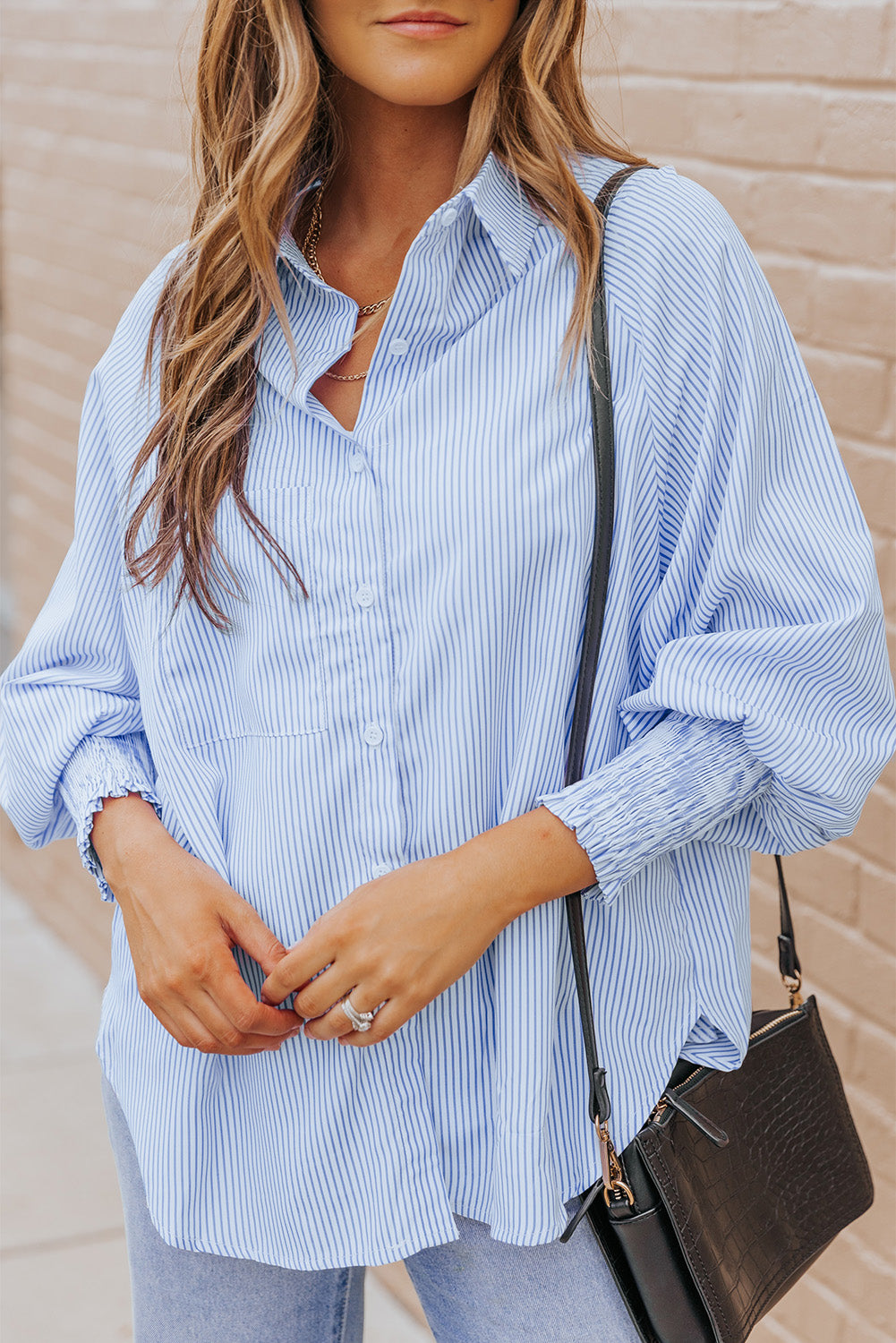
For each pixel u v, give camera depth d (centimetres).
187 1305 141
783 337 124
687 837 118
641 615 125
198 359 128
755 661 117
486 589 117
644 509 121
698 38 182
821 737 116
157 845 130
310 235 134
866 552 120
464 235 120
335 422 122
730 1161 127
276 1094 128
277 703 125
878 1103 179
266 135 124
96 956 357
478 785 121
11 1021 340
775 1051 134
